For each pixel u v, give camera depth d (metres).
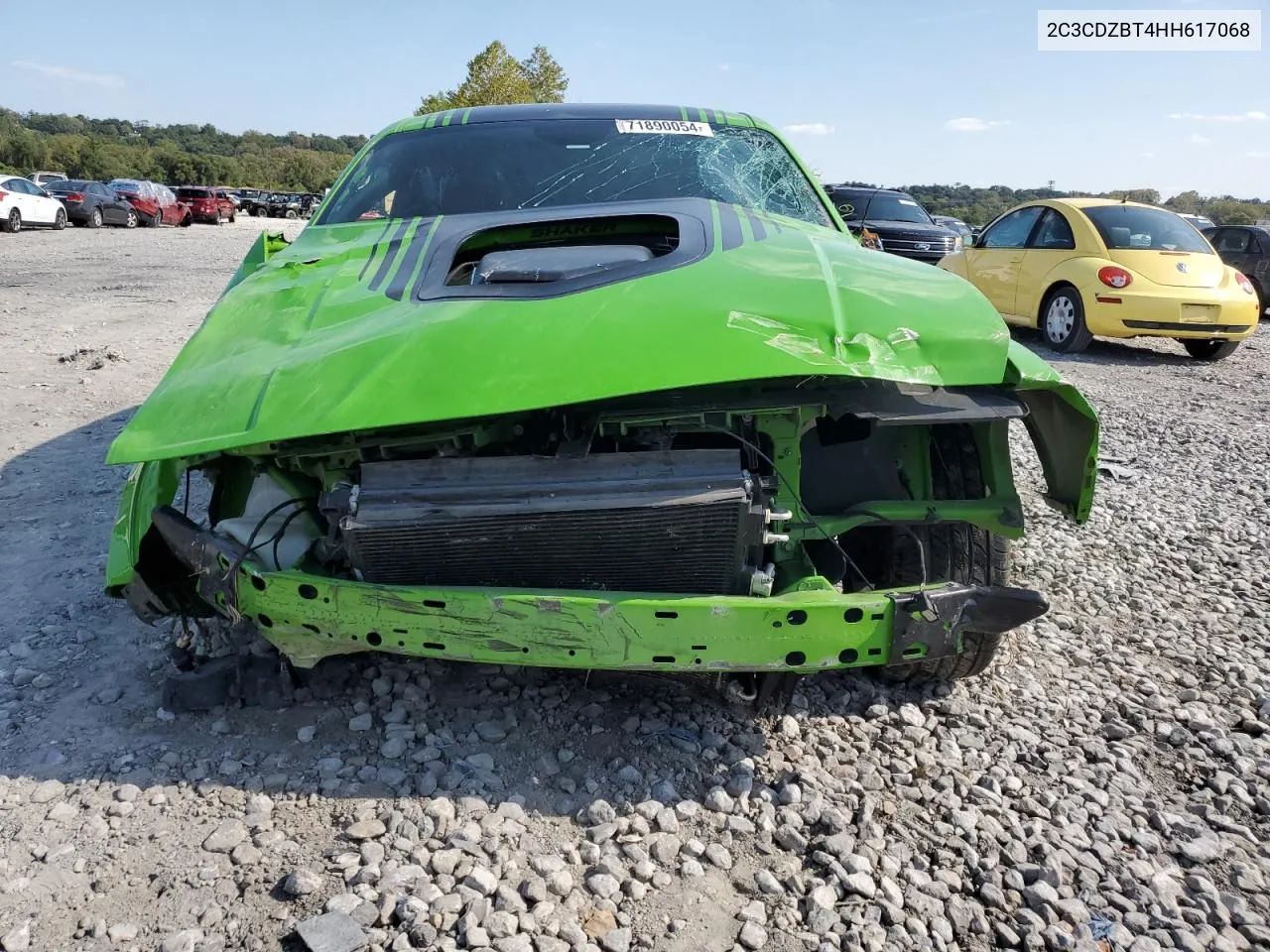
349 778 2.46
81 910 2.00
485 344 2.24
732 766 2.58
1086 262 10.05
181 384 2.47
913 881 2.18
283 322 2.63
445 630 2.30
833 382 2.43
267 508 2.62
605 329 2.25
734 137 3.88
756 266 2.61
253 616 2.42
